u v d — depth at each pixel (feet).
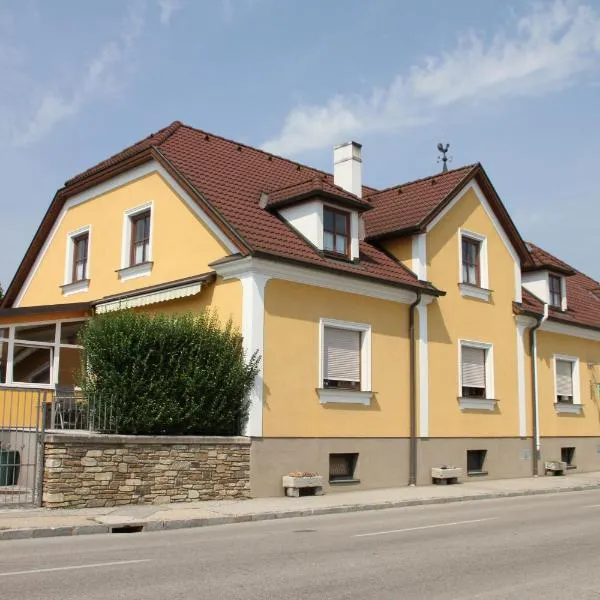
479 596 23.70
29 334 67.10
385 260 68.23
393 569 28.17
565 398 86.53
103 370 50.65
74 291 74.59
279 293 56.24
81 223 75.10
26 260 82.17
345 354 61.21
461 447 69.92
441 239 71.41
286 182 72.18
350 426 60.13
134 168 68.74
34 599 22.85
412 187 77.71
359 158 77.20
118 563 29.25
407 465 64.49
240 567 28.43
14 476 48.37
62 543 35.32
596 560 30.37
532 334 81.41
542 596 23.75
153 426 49.70
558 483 71.10
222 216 57.31
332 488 58.03
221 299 56.90
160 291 60.85
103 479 46.06
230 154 73.10
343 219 63.46
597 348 92.63
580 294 101.45
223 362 52.95
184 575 26.73
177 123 73.72
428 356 67.87
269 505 49.26
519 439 77.41
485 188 76.89
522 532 38.73
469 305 73.41
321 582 25.67
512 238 79.77
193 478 50.01
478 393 73.92
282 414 55.36
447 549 33.01
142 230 67.97
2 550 32.96
